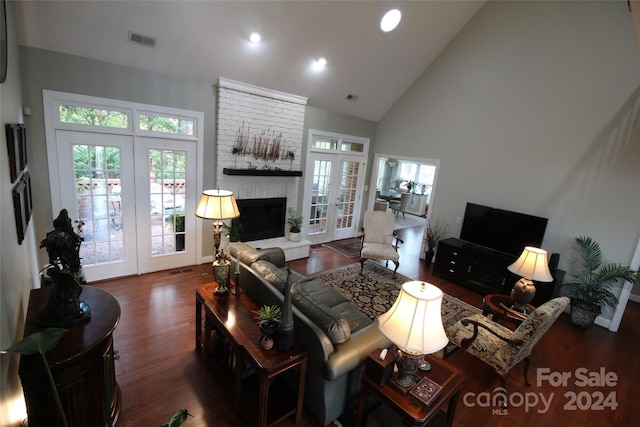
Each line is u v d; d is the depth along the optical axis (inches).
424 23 179.5
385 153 255.8
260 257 120.8
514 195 185.3
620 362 129.0
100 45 131.2
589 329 154.8
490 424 94.3
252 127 187.0
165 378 99.1
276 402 88.5
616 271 147.6
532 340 96.4
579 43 156.6
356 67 191.6
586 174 159.3
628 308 183.9
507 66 181.9
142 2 120.6
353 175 262.2
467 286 187.5
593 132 155.8
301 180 226.4
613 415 101.5
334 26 157.3
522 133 179.3
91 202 147.4
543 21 167.0
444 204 218.8
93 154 143.9
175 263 178.4
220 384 97.9
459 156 208.4
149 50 140.1
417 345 65.1
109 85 140.7
